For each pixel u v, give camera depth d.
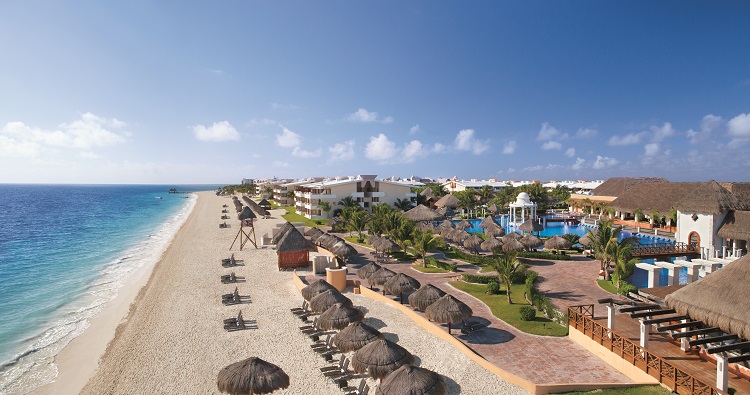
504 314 24.00
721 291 14.02
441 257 41.19
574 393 15.09
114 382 18.30
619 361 16.91
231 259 40.91
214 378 18.19
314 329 22.89
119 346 22.47
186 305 28.23
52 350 23.03
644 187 59.19
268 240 52.09
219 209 113.19
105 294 33.69
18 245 60.03
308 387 16.98
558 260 38.41
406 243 42.94
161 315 26.42
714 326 13.62
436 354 19.12
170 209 131.25
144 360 20.19
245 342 21.73
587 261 37.94
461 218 76.50
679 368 14.12
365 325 18.89
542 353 18.80
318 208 79.31
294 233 39.44
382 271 28.34
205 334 22.98
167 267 40.84
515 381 16.12
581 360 18.00
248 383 14.28
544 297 25.00
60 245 59.38
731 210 34.94
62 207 146.50
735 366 15.23
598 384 15.30
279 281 33.97
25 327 26.61
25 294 33.91
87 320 27.67
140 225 85.25
